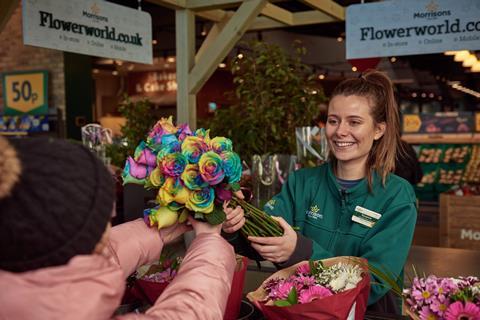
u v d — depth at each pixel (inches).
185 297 35.7
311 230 70.9
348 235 67.0
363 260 51.6
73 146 31.5
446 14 128.3
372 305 63.9
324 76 493.7
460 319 41.9
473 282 46.4
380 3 134.9
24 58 333.4
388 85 66.9
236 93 134.8
